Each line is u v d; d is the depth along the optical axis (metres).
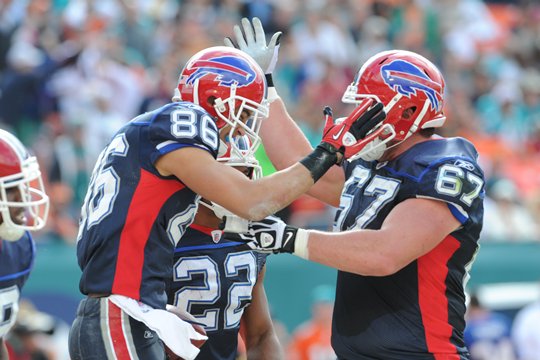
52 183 29.33
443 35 43.09
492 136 38.62
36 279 26.03
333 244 12.87
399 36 41.66
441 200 13.07
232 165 13.04
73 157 29.98
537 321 27.91
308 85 36.84
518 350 27.95
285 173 12.43
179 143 12.07
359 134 12.75
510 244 29.70
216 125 12.70
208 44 35.94
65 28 34.62
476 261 29.27
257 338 14.79
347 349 13.86
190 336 12.19
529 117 40.53
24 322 22.62
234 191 12.10
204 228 13.60
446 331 13.48
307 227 29.31
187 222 12.56
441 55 42.28
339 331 13.97
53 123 31.59
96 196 12.38
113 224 12.12
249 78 12.88
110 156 12.43
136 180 12.20
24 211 13.12
